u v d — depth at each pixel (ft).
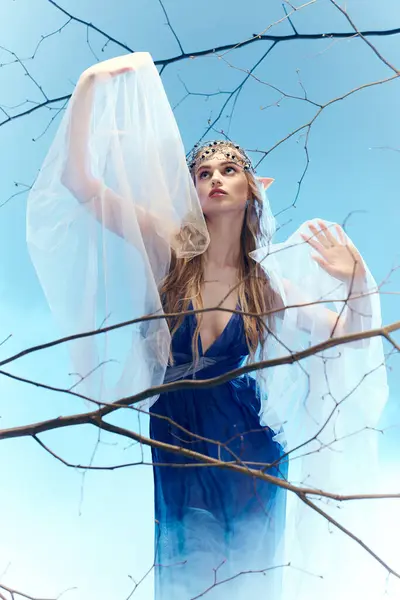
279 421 9.82
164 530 9.44
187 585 9.11
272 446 9.84
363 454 9.83
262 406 9.87
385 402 9.96
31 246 9.39
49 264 9.39
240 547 9.25
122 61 9.71
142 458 7.75
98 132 9.64
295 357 7.48
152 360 9.25
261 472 7.76
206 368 9.72
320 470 9.73
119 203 9.45
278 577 9.37
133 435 7.80
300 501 9.78
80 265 9.42
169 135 9.82
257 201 10.63
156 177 9.71
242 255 10.42
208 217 10.27
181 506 9.38
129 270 9.29
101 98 9.73
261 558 9.27
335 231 10.30
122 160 9.59
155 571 9.36
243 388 9.90
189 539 9.25
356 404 9.93
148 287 9.28
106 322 9.25
